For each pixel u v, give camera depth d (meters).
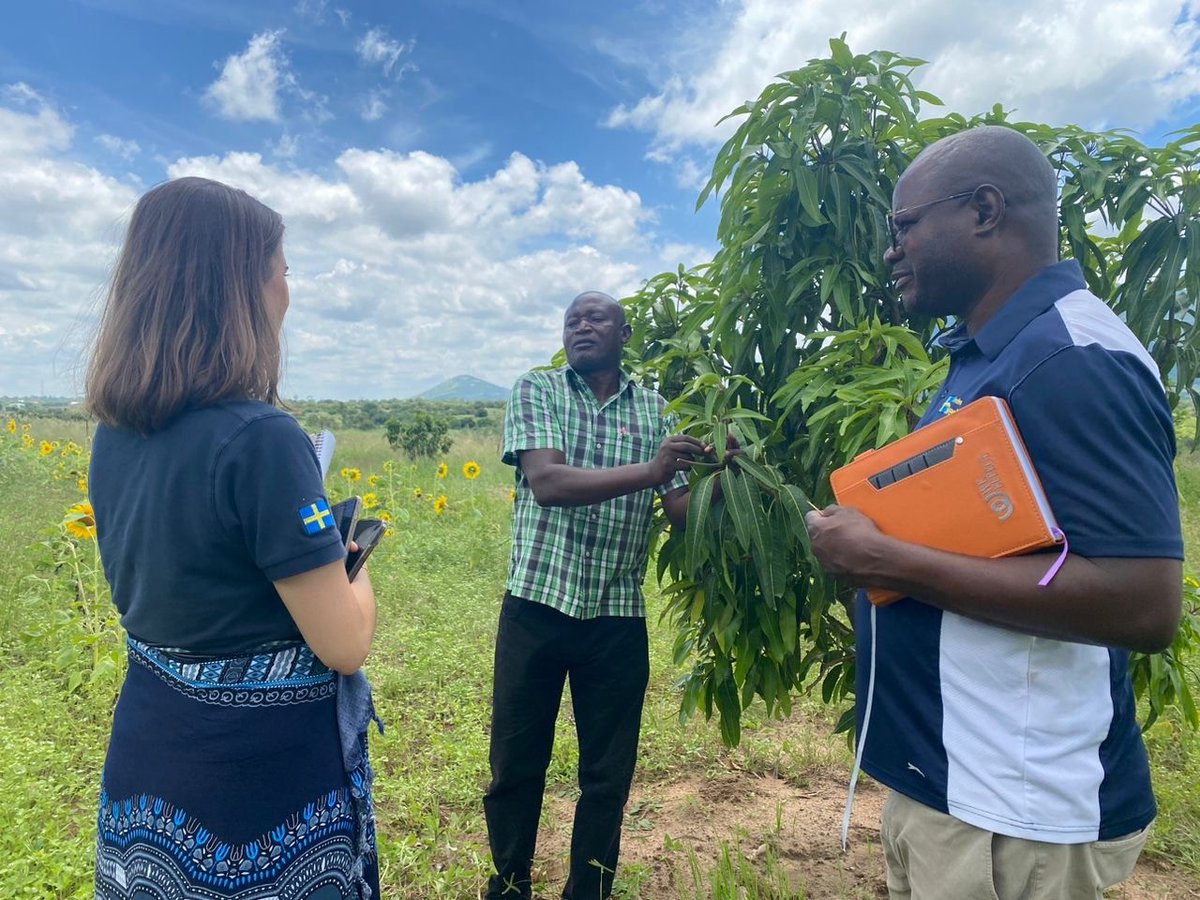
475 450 17.83
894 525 1.35
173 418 1.25
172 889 1.26
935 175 1.40
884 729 1.44
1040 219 1.37
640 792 3.42
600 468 2.39
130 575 1.30
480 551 7.44
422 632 5.07
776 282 2.34
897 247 1.50
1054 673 1.25
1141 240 2.21
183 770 1.27
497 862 2.50
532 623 2.36
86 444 12.12
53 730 3.58
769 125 2.31
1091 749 1.26
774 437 2.31
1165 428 1.17
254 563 1.27
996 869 1.29
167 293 1.23
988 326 1.34
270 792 1.29
